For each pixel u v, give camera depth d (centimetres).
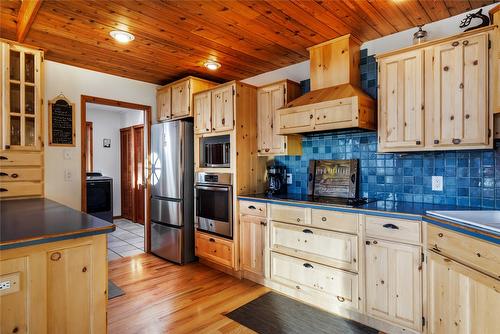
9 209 210
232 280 308
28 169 278
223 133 322
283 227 271
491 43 186
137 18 233
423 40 225
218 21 238
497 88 182
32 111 280
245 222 306
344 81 268
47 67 322
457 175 226
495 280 140
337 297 234
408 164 251
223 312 242
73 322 141
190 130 366
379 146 237
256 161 332
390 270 205
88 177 553
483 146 190
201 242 346
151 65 342
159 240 382
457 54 199
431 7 218
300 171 325
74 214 187
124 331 214
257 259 295
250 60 327
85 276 144
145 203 411
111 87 373
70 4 210
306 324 224
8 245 120
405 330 202
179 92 374
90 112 614
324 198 281
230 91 314
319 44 283
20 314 127
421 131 215
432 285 184
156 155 389
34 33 257
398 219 201
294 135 312
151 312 241
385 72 234
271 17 233
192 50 298
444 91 205
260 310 245
